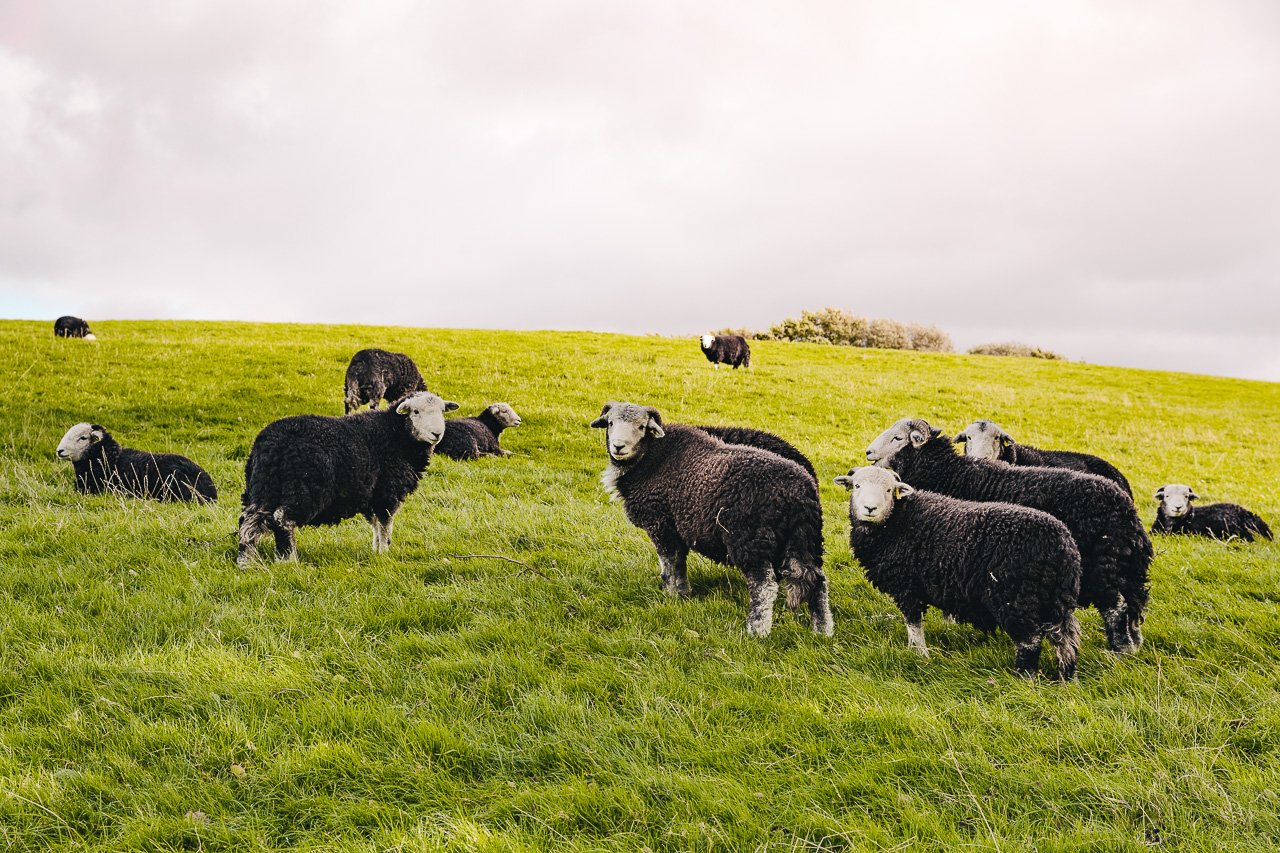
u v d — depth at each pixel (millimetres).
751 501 5977
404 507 10234
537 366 24750
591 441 16078
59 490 10016
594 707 4715
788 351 38625
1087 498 6258
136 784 3902
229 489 10914
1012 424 22156
